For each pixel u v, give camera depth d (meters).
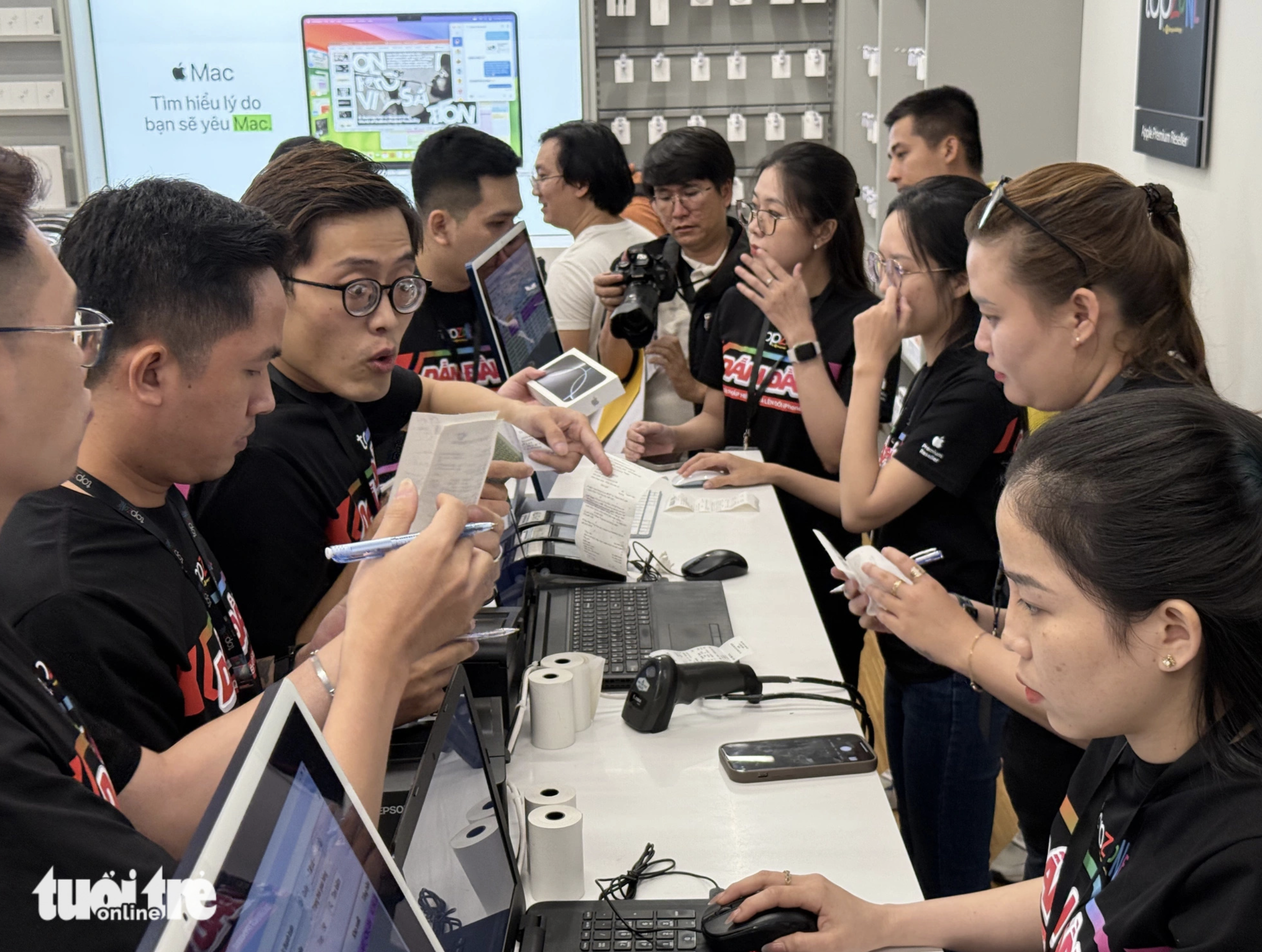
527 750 1.60
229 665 1.25
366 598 1.01
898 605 1.55
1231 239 2.97
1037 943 1.17
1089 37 4.17
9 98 5.48
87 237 1.08
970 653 1.50
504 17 5.60
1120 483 0.86
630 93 5.79
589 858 1.35
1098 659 0.88
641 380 3.13
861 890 1.28
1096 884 0.97
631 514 2.10
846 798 1.46
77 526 1.05
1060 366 1.51
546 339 2.70
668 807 1.45
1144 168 3.63
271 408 1.20
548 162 3.33
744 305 2.86
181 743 1.02
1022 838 2.60
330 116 5.73
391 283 1.56
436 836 0.98
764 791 1.48
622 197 3.37
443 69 5.67
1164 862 0.88
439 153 2.47
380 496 1.93
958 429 1.96
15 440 0.71
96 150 5.66
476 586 1.08
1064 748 1.71
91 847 0.69
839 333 2.64
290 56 5.64
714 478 2.62
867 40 5.53
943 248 1.99
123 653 1.02
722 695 1.68
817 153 2.56
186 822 0.99
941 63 4.32
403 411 2.11
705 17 5.64
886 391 2.70
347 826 0.71
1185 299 1.48
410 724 1.36
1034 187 1.51
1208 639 0.85
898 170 3.32
